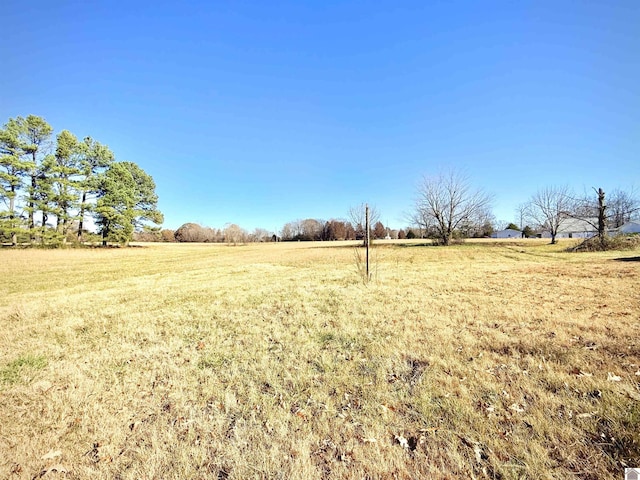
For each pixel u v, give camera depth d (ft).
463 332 15.57
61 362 13.84
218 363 13.32
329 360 12.98
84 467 7.33
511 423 8.21
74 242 116.26
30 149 102.83
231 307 23.75
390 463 7.13
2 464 7.56
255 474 6.93
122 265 67.56
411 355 13.00
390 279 34.73
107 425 9.02
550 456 6.98
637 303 19.10
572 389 9.57
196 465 7.32
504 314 18.25
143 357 14.29
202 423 8.96
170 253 113.19
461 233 115.65
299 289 30.04
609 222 82.28
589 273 33.01
